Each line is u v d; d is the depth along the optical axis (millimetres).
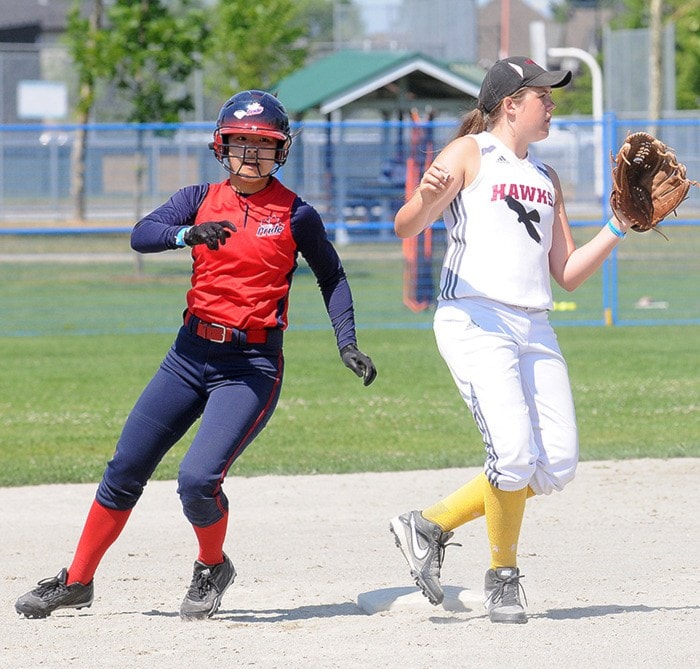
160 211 18609
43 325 68000
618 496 28750
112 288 82875
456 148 18453
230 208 18562
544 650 16734
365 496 29141
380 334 64812
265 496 29266
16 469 32094
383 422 39250
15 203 115250
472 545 24562
